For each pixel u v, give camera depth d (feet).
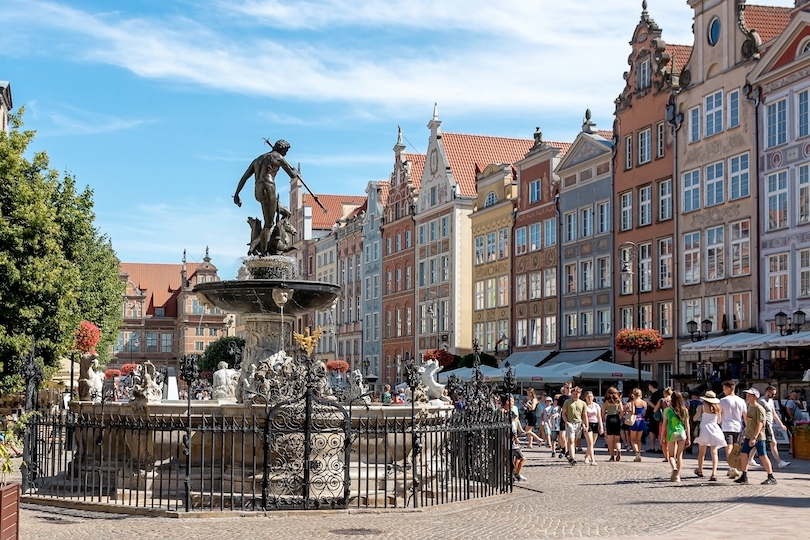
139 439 51.34
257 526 46.85
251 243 69.36
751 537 43.29
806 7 126.93
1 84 173.68
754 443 66.33
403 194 269.03
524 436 126.41
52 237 114.01
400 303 268.41
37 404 64.95
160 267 517.96
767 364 124.77
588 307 175.52
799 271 126.41
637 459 87.71
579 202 179.42
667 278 154.61
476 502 55.72
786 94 129.49
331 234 333.62
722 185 142.20
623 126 167.02
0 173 110.93
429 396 72.90
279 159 68.59
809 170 125.08
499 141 253.65
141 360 491.31
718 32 144.77
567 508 53.98
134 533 44.75
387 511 51.26
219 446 56.29
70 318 116.06
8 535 31.99
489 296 215.31
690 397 106.52
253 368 60.08
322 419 53.36
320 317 342.23
